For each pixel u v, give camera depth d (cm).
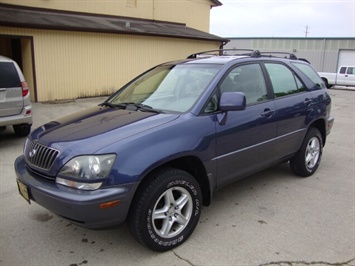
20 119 708
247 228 353
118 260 301
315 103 496
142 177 282
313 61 3531
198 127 329
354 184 480
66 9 1577
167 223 311
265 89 425
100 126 319
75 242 330
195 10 2234
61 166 281
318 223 364
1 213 389
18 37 1237
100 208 268
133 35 1627
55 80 1372
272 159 431
